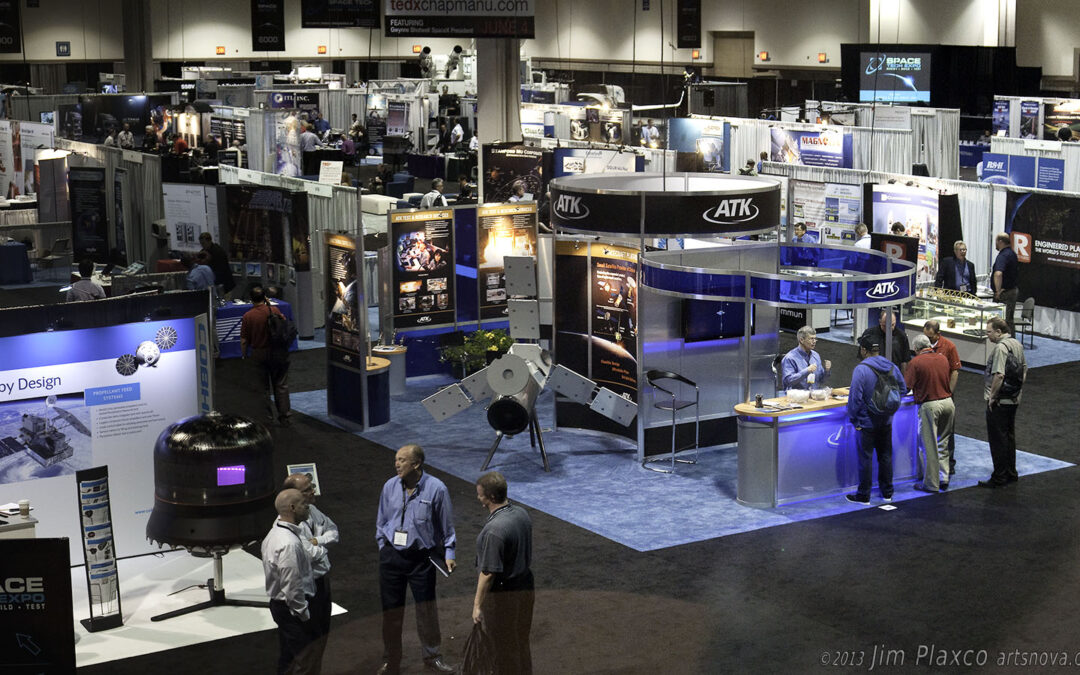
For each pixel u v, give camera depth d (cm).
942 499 1000
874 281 991
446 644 487
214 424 796
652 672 420
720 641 484
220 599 801
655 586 802
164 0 4341
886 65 3216
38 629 652
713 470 1098
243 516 787
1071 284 1575
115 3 4406
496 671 411
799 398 1003
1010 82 3191
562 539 913
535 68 4641
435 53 4688
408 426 1244
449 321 1434
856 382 979
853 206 1778
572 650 427
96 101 3244
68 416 857
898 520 947
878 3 3506
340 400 1246
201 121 3027
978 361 1453
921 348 1038
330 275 1234
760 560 856
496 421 1079
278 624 643
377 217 2022
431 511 681
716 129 2509
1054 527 918
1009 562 834
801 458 1000
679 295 1035
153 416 890
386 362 1249
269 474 805
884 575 812
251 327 1219
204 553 786
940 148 2508
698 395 1119
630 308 1116
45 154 2203
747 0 3931
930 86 3148
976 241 1681
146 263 1995
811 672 534
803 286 989
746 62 4016
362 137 3388
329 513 982
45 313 838
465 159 2973
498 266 1445
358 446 1174
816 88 3738
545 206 1772
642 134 2669
